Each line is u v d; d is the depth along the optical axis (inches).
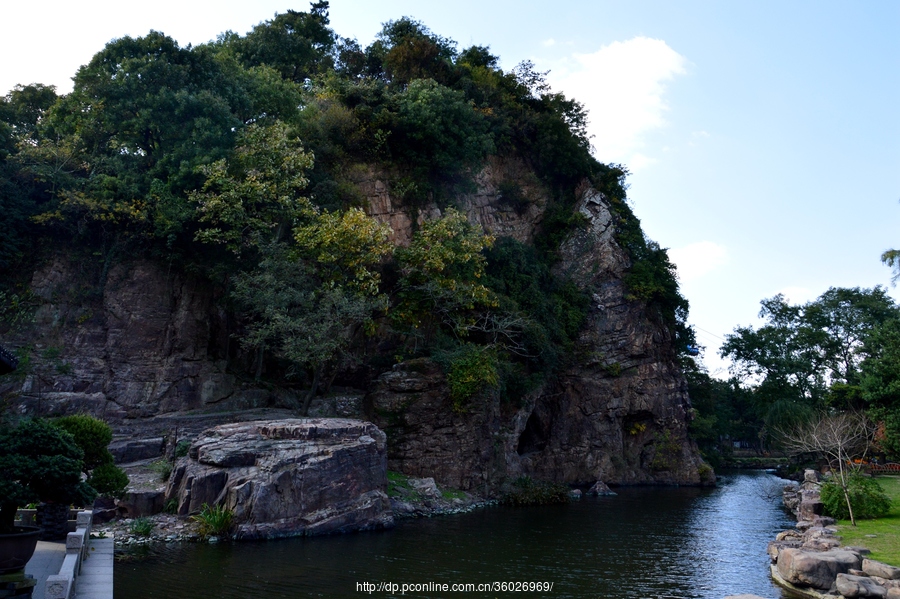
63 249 1309.1
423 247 1524.4
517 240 2053.4
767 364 2778.1
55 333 1243.2
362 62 2256.4
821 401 2539.4
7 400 1128.2
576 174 2332.7
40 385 1178.6
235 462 968.9
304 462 979.3
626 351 2047.2
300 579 690.2
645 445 2039.9
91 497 599.2
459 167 1902.1
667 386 2089.1
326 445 1024.9
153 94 1378.0
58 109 1427.2
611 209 2271.2
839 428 1295.5
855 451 1745.8
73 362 1230.3
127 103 1346.0
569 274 2116.1
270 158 1402.6
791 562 699.4
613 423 1977.1
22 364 1143.6
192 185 1368.1
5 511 547.2
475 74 2288.4
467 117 1924.2
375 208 1736.0
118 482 902.4
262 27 2167.8
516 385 1663.4
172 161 1360.7
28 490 544.4
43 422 615.8
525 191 2220.7
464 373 1401.3
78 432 887.7
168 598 602.9
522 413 1704.0
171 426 1206.3
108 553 739.4
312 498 965.8
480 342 1718.8
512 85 2402.8
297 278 1316.4
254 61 2119.8
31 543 532.7
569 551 887.7
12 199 1258.6
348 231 1343.5
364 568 746.2
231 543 865.5
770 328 2871.6
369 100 1831.9
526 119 2283.5
